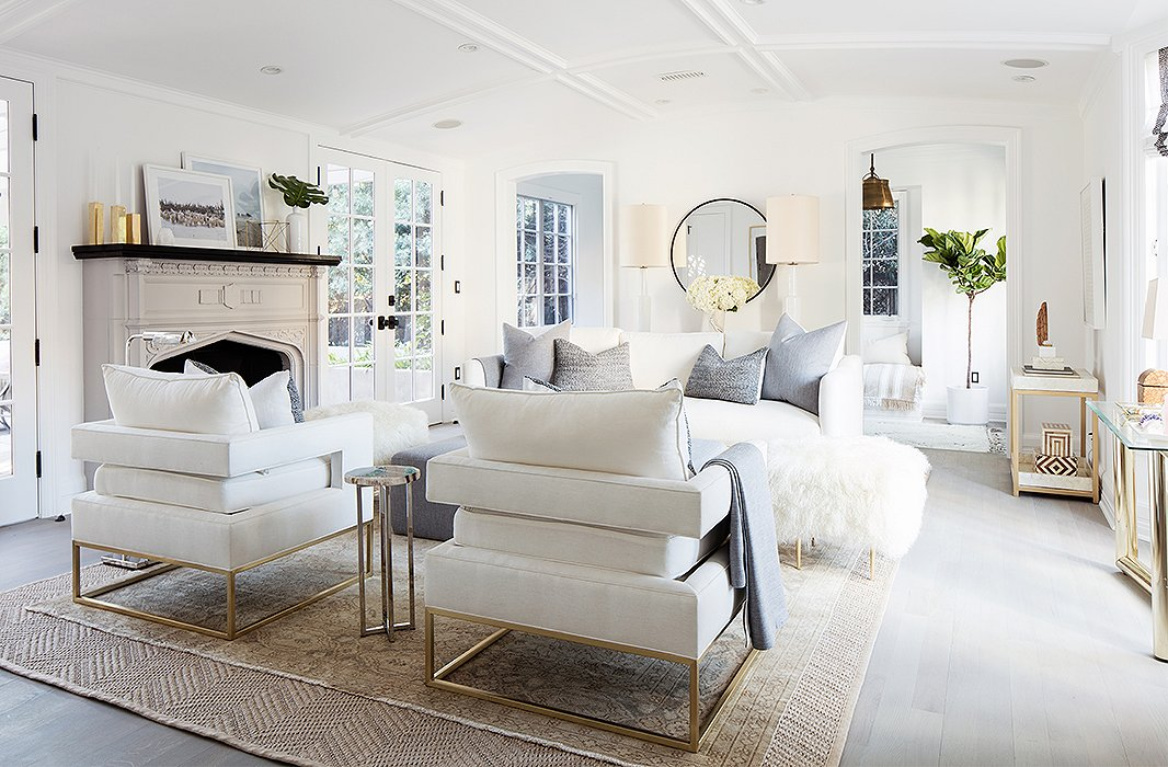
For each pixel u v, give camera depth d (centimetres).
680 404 229
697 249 704
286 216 595
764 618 252
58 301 463
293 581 355
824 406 464
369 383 696
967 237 807
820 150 658
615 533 237
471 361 554
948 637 296
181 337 367
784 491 347
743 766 213
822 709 242
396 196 716
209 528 296
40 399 458
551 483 240
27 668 271
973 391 781
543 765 214
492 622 247
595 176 1018
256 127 580
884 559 384
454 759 216
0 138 433
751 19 462
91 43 435
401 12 427
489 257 784
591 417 236
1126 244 419
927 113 625
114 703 247
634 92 625
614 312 737
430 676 257
